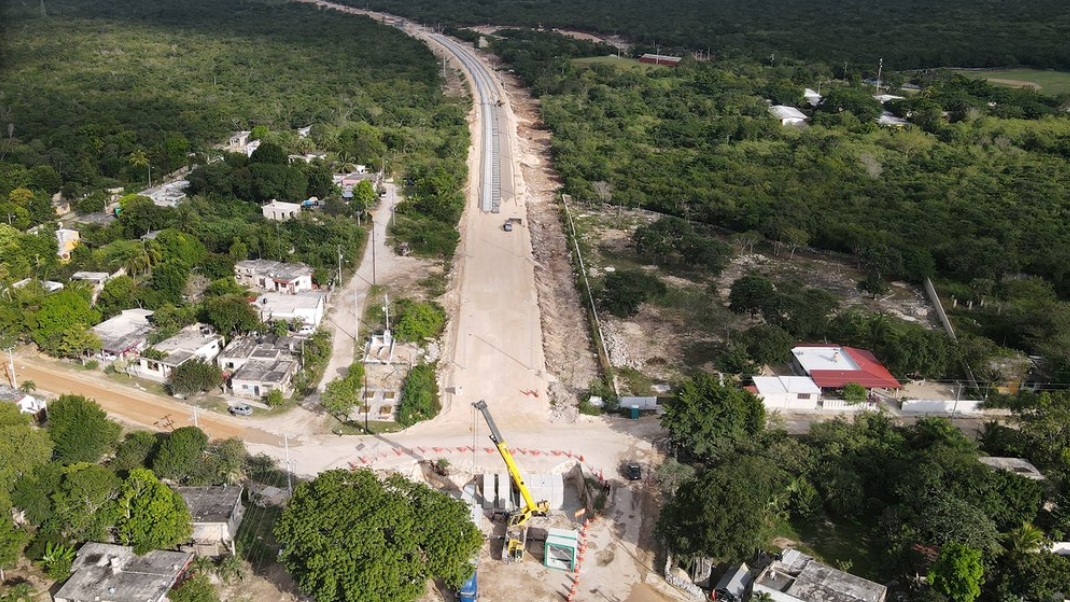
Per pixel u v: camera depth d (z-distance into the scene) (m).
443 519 95.94
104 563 96.75
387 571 88.44
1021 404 133.75
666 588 101.44
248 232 198.88
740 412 124.81
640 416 137.88
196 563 99.44
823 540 110.00
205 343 149.88
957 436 124.00
